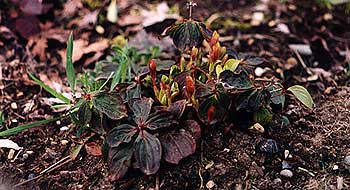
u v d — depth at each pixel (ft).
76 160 1.85
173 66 1.84
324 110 2.03
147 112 1.71
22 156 1.88
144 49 2.42
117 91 1.83
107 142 1.68
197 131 1.73
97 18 2.58
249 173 1.77
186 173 1.75
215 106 1.73
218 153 1.81
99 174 1.79
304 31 2.57
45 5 2.58
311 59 2.41
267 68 2.27
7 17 2.54
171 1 2.72
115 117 1.71
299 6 2.68
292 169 1.79
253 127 1.87
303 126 1.94
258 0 2.72
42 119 2.04
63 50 2.45
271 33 2.54
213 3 2.71
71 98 2.11
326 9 2.66
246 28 2.57
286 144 1.87
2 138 1.95
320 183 1.74
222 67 1.81
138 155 1.65
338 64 2.38
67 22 2.58
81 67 2.38
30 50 2.44
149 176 1.75
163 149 1.69
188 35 1.81
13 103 2.12
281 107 1.99
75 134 1.94
